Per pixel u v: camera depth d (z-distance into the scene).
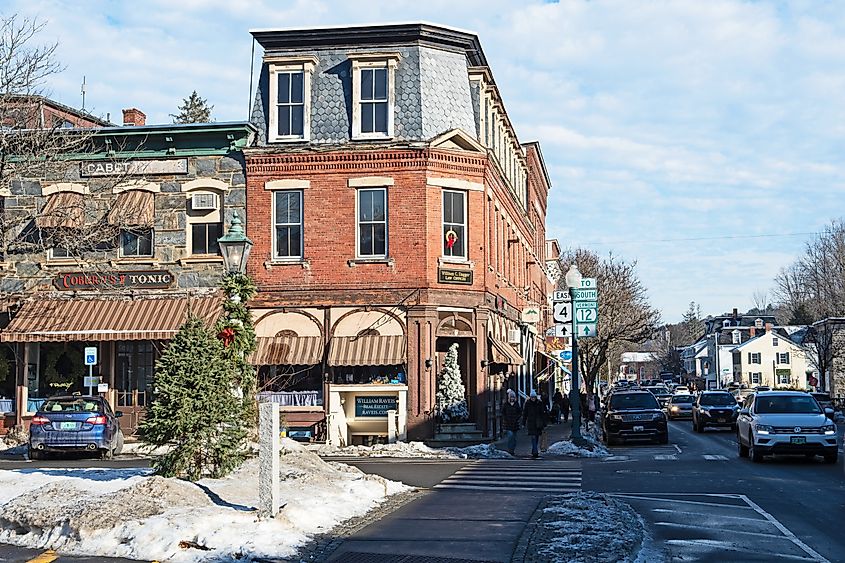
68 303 31.19
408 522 13.24
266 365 29.77
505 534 12.26
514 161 43.00
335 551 11.15
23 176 31.36
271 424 12.22
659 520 13.98
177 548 10.99
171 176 31.20
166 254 31.11
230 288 18.11
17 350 31.47
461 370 31.36
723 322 145.62
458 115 31.20
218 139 30.94
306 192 30.33
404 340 29.66
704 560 10.98
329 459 25.48
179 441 15.09
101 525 11.78
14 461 24.73
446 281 30.09
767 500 16.27
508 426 27.78
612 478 20.14
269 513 12.13
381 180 30.00
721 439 36.31
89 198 30.78
